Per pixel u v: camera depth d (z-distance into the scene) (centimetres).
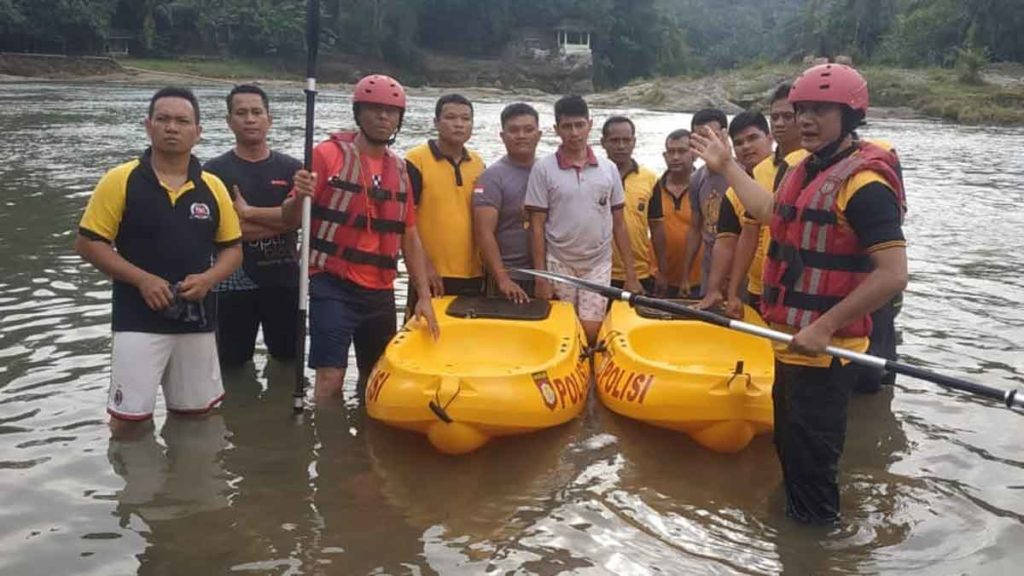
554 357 429
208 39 5591
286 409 437
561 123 494
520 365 447
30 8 4581
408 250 470
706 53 8919
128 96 3183
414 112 3189
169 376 416
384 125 448
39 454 374
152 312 396
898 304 469
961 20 4862
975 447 402
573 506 346
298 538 316
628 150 564
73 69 4588
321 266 453
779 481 371
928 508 346
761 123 505
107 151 1470
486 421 382
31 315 552
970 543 320
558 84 6362
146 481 356
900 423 430
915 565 305
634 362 427
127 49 5281
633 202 568
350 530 323
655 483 368
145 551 305
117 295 398
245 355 498
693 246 552
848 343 320
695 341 475
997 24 4700
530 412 391
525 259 521
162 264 393
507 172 511
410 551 309
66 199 977
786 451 333
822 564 305
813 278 312
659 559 307
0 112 2322
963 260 790
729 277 464
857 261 307
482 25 6469
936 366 504
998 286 692
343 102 3572
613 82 6850
